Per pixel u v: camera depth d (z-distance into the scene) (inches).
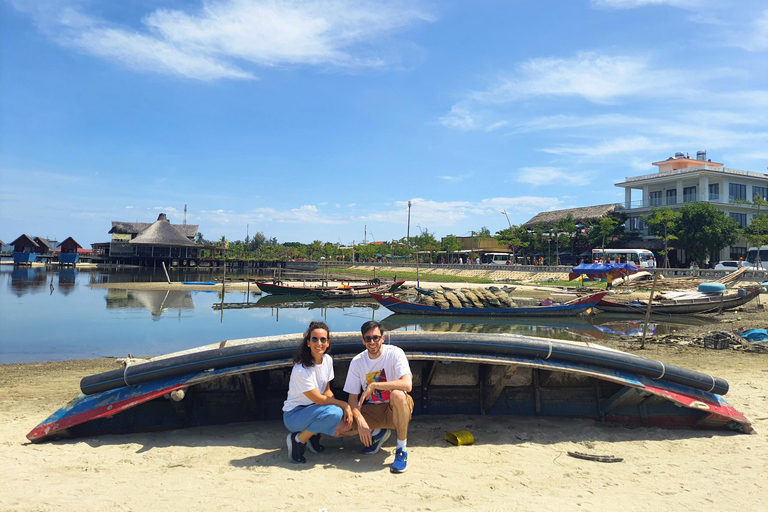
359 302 1469.0
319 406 185.8
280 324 974.4
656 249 2021.4
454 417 249.0
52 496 152.2
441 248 3358.8
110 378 215.2
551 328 932.6
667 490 167.3
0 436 223.5
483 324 996.6
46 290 1610.5
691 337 678.5
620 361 225.1
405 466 180.2
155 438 216.5
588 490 165.8
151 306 1238.9
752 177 1999.3
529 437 221.6
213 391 240.2
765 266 1617.9
